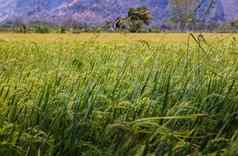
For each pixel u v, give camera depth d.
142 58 6.51
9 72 5.78
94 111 3.25
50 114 3.42
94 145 3.00
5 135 3.09
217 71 4.36
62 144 2.94
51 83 3.93
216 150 2.79
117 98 3.64
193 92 3.76
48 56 10.34
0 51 12.50
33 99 3.85
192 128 3.15
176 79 4.15
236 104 3.31
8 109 3.49
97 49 11.66
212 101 3.39
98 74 4.62
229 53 5.00
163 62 5.27
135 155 2.48
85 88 3.82
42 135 3.24
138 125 2.80
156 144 2.87
